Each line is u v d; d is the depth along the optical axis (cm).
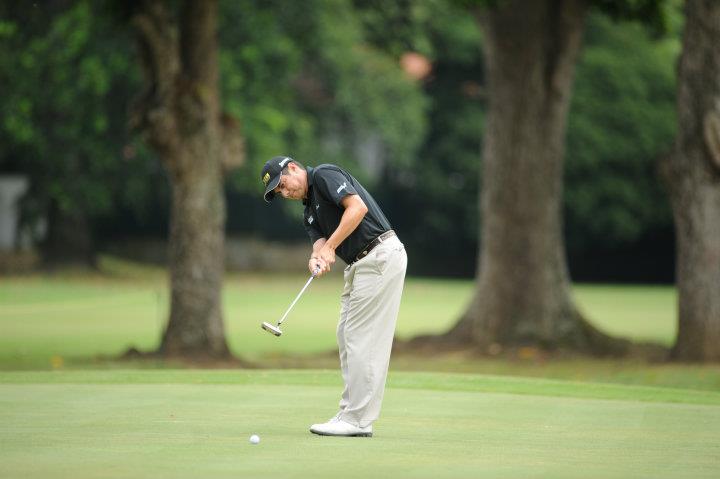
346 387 2414
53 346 6194
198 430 2364
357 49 13475
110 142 11744
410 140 14212
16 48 8450
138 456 2008
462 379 3588
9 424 2434
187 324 5378
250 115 11675
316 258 2384
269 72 11850
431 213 15775
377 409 2369
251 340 6831
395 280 2416
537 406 2920
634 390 3334
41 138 11062
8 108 9112
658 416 2722
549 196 6266
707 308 5197
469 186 15400
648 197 15038
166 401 2891
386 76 13888
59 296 10131
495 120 6316
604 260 17088
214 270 5441
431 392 3259
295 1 11431
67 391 3103
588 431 2441
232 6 10819
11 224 14362
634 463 1997
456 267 16675
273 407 2792
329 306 9775
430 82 15488
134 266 14850
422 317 8925
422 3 8331
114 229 15588
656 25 6450
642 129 14750
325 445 2178
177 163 5362
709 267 5191
